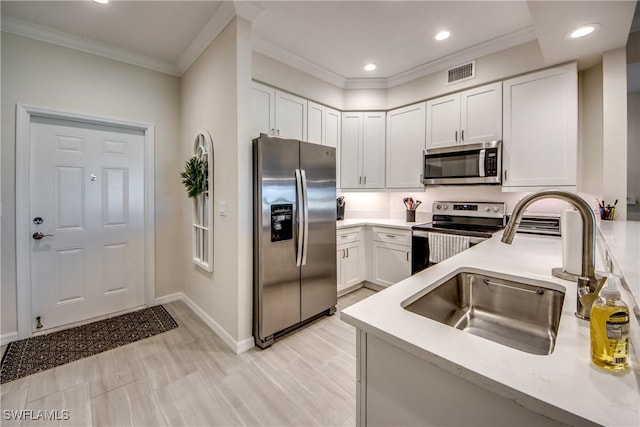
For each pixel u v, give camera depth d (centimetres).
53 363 201
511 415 57
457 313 127
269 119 273
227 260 229
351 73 329
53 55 239
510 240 92
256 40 254
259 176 218
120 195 283
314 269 260
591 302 79
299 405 163
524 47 249
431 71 307
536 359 61
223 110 228
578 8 166
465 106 286
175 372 192
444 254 270
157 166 300
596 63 236
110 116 268
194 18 223
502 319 121
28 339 232
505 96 262
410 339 70
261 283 219
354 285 335
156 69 295
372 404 81
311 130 313
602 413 46
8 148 223
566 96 233
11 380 183
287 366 199
